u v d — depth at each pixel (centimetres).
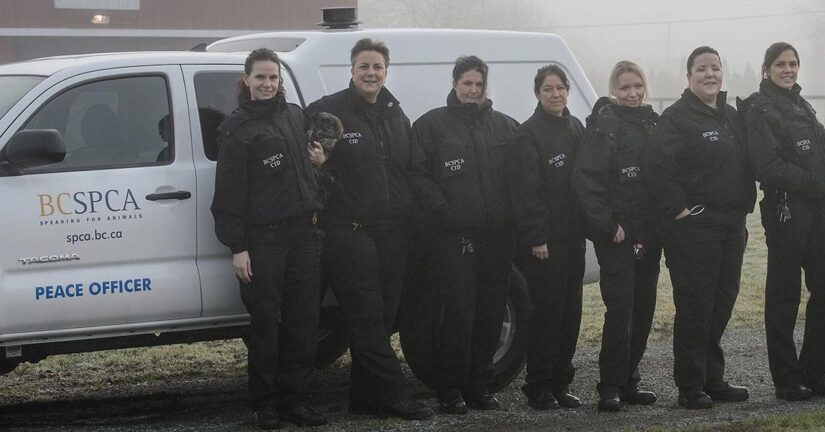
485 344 660
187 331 639
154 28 3020
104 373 777
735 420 626
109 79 621
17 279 586
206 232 626
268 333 604
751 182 655
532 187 638
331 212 626
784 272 670
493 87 740
